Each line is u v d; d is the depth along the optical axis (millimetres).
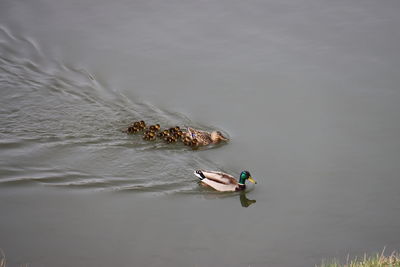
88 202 16031
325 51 24266
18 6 27562
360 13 27422
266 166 17922
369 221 15414
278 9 27906
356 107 20750
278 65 23391
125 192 16562
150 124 19984
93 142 18828
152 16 27109
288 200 16406
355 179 17203
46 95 21250
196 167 17859
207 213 15828
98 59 23609
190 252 14016
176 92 21719
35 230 14664
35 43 24531
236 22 26578
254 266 13555
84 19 26672
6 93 21188
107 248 14055
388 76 22500
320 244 14469
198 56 23938
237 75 22703
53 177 17047
